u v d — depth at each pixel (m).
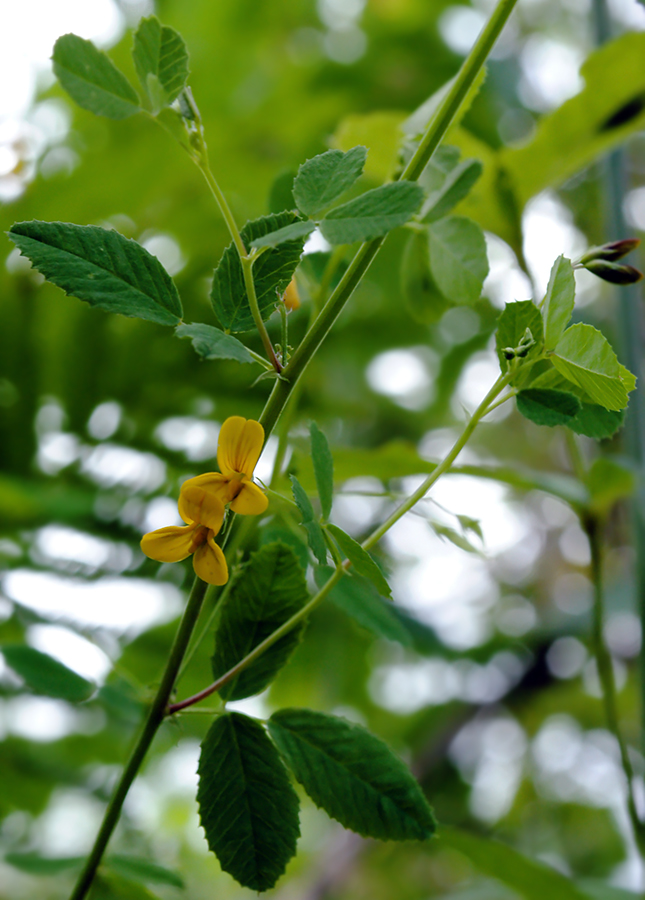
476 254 0.42
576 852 1.12
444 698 0.99
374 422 0.91
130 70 0.81
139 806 0.85
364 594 0.43
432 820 0.39
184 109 0.39
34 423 0.67
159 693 0.39
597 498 0.47
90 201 0.77
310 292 0.43
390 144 0.47
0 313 0.66
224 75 0.94
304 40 1.03
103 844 0.40
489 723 1.10
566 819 1.13
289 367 0.39
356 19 1.02
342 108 0.97
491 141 0.88
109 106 0.39
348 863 0.85
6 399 0.67
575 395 0.39
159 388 0.67
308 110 0.96
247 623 0.40
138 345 0.67
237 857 0.39
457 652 0.84
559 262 0.39
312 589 0.45
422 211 0.41
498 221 0.49
